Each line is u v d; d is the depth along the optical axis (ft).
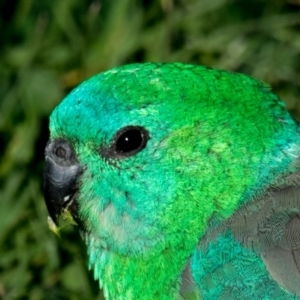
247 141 1.52
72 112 1.53
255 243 1.50
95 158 1.53
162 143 1.52
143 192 1.52
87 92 1.53
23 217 1.73
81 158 1.53
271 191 1.52
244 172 1.52
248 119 1.52
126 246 1.53
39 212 1.73
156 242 1.53
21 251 1.72
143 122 1.51
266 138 1.52
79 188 1.54
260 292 1.50
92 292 1.69
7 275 1.71
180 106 1.51
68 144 1.54
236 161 1.52
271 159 1.52
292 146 1.53
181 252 1.52
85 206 1.54
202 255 1.51
